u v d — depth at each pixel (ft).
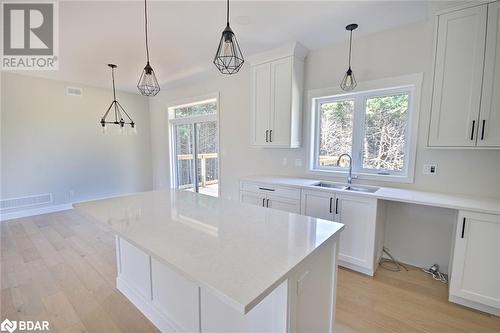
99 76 13.93
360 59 9.16
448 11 6.61
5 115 13.11
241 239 4.08
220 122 14.30
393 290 7.19
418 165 8.28
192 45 9.71
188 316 4.90
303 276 3.76
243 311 2.36
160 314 5.59
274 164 12.11
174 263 3.24
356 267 8.16
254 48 10.14
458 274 6.40
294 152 11.30
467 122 6.56
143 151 19.35
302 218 5.24
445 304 6.56
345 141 10.16
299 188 9.12
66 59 11.14
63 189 15.33
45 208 14.67
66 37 8.94
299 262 3.31
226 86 13.75
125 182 18.34
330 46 9.82
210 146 15.67
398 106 8.82
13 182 13.53
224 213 5.57
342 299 6.79
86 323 5.89
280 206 9.73
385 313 6.23
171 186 18.45
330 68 9.88
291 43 9.56
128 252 6.54
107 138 17.17
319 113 10.73
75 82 15.35
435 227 8.17
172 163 18.40
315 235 4.29
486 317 6.04
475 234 6.07
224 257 3.43
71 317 6.09
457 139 6.73
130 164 18.56
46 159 14.58
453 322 5.90
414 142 8.26
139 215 5.37
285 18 7.74
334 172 10.23
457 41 6.55
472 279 6.21
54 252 9.61
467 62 6.45
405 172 8.75
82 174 16.10
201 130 16.16
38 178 14.35
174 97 17.21
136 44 9.57
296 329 3.73
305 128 10.78
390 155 9.11
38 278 7.79
